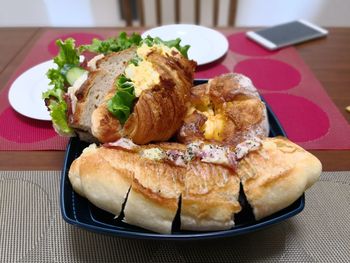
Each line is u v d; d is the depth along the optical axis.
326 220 0.23
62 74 0.27
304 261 0.21
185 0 0.80
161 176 0.19
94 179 0.19
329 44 0.44
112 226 0.20
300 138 0.29
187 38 0.43
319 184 0.25
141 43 0.29
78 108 0.23
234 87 0.27
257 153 0.20
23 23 0.86
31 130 0.30
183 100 0.25
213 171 0.19
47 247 0.21
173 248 0.21
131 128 0.22
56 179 0.26
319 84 0.36
